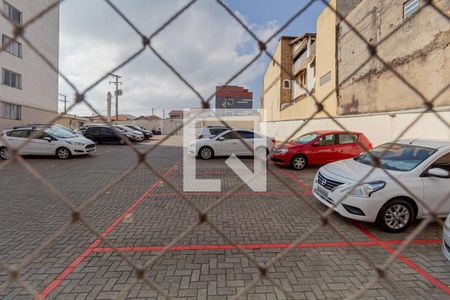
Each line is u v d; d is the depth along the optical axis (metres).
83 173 8.31
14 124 18.56
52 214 4.60
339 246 3.51
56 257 3.20
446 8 7.66
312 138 9.16
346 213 4.08
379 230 3.99
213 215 4.60
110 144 18.83
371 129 10.07
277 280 2.77
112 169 9.02
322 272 2.91
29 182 6.95
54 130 11.91
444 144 4.28
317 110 1.14
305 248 3.45
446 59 7.64
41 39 17.50
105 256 3.23
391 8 9.90
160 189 6.32
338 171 4.59
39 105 21.19
